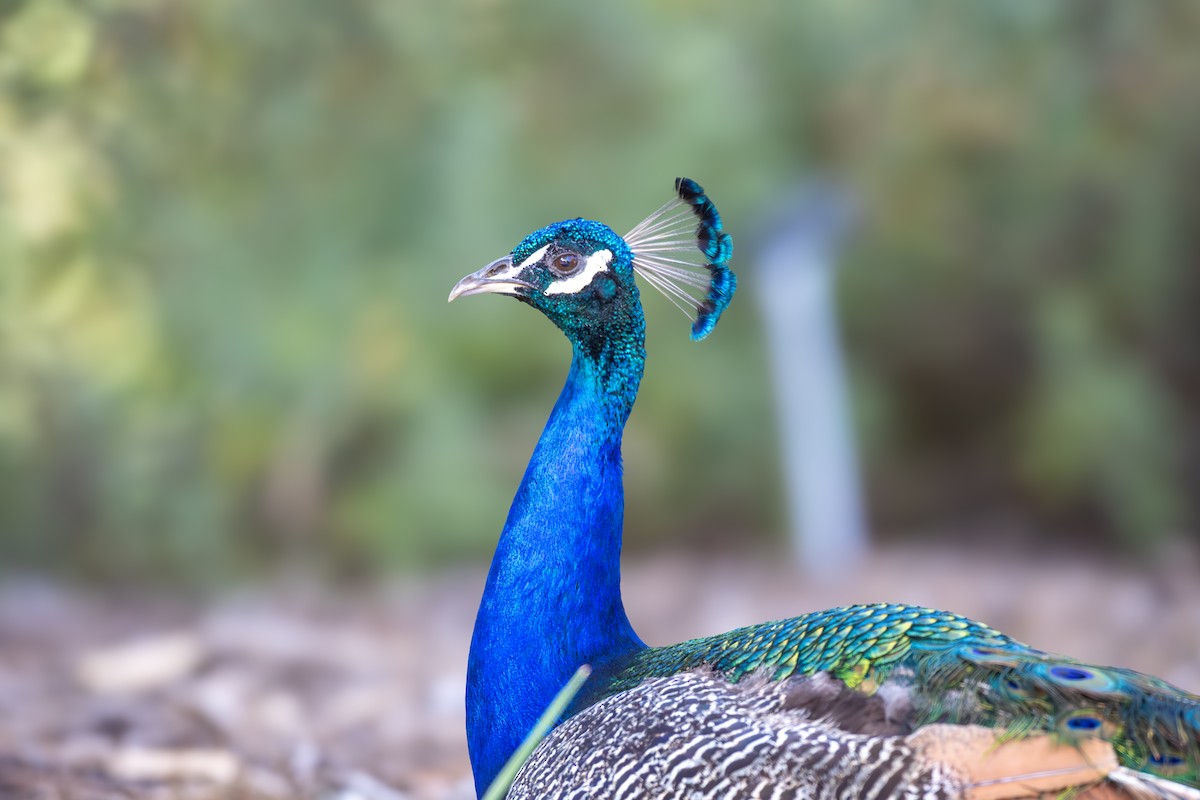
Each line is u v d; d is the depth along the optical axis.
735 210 14.41
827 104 14.94
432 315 14.27
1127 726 4.21
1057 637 11.34
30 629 12.51
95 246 14.51
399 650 11.45
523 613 5.47
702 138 14.45
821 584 13.03
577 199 14.26
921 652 4.50
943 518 15.28
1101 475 14.20
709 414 14.67
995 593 12.52
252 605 13.30
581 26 14.53
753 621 12.02
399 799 7.49
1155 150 14.50
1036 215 14.75
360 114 14.55
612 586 5.61
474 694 5.55
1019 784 4.09
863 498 15.10
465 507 14.20
